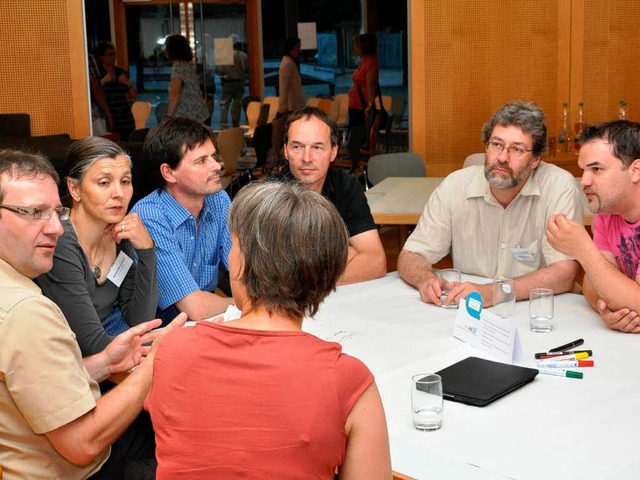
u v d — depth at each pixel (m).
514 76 6.54
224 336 1.31
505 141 2.77
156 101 8.16
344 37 8.01
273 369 1.27
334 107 8.05
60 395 1.64
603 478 1.44
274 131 7.49
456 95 6.50
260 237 1.29
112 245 2.47
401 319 2.41
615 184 2.35
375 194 4.72
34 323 1.63
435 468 1.50
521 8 6.45
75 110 6.32
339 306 2.55
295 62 7.93
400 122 7.87
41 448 1.71
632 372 1.95
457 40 6.43
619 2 6.53
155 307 2.51
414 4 6.34
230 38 8.27
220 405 1.27
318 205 1.32
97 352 2.19
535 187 2.88
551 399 1.80
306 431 1.24
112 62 7.39
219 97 8.38
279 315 1.33
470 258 3.04
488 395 1.78
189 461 1.27
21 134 6.12
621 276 2.27
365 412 1.28
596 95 6.64
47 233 1.76
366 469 1.28
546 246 2.83
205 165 2.70
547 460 1.52
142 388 1.75
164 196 2.76
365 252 2.99
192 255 2.83
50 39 6.21
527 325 2.35
